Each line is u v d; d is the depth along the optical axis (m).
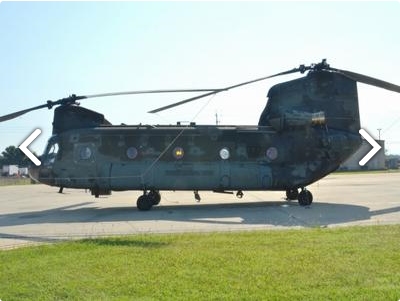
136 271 6.96
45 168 17.56
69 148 17.44
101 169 17.14
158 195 17.92
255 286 6.13
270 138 17.58
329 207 16.69
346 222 12.50
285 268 6.90
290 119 17.52
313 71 17.48
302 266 6.98
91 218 14.71
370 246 8.23
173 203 19.77
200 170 17.16
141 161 17.16
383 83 16.03
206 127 17.64
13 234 11.31
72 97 17.42
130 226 12.27
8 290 6.20
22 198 25.50
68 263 7.55
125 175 17.02
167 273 6.81
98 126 17.83
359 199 19.83
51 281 6.56
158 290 6.07
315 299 5.59
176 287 6.17
